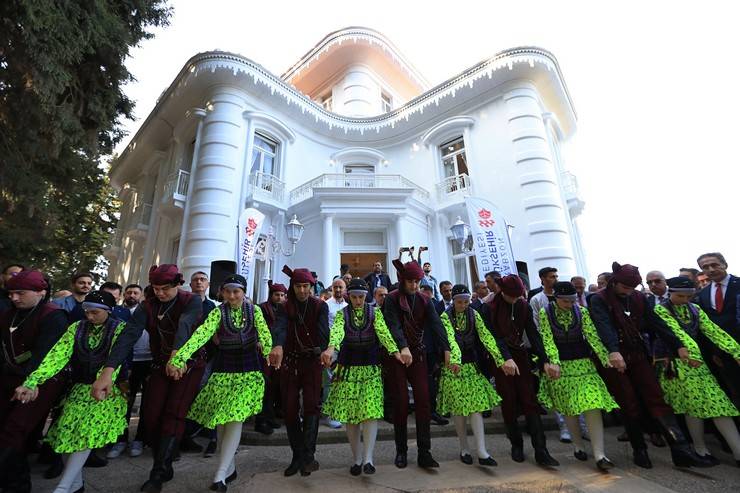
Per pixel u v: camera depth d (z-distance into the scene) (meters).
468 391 3.79
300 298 3.67
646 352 3.98
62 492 2.76
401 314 3.86
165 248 12.74
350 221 12.05
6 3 5.50
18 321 3.23
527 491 3.16
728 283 4.39
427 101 13.85
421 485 3.29
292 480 3.44
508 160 11.88
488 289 6.57
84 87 7.50
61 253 15.63
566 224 11.32
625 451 4.28
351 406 3.45
